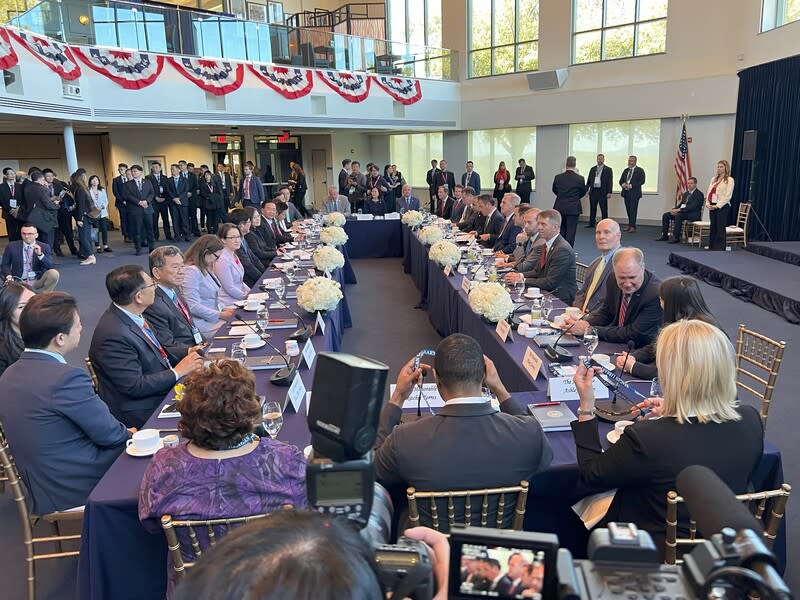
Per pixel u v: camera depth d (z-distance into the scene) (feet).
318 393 2.16
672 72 37.14
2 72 23.93
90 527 5.88
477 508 5.24
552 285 14.99
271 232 23.65
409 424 5.45
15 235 29.35
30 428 6.72
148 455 6.68
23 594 7.41
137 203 31.91
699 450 5.08
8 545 8.38
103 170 44.55
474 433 5.22
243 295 15.14
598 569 1.86
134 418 8.86
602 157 38.65
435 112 46.37
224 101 35.94
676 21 36.42
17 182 29.14
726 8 34.32
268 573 1.30
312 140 54.19
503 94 45.37
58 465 6.84
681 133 37.68
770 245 26.04
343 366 2.09
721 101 35.19
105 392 8.89
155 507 4.91
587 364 8.07
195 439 4.93
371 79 42.37
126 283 8.87
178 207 36.86
